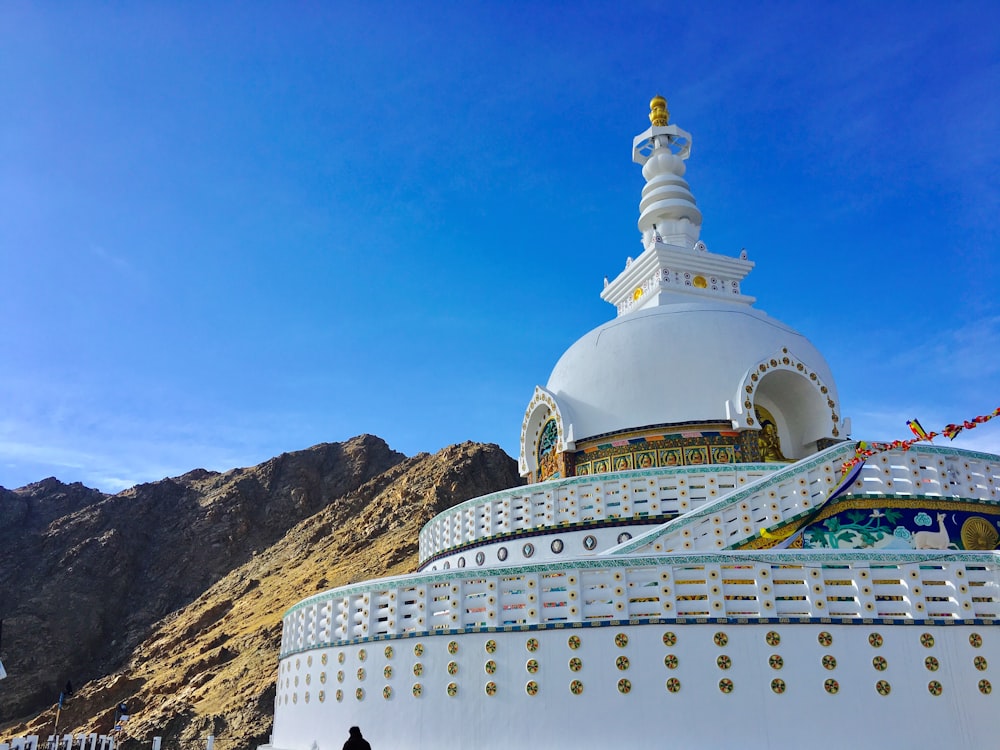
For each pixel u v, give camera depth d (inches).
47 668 2719.0
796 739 648.4
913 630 677.3
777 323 1246.3
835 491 847.1
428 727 724.0
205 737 1716.3
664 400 1131.9
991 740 651.5
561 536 1013.2
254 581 2928.2
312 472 3865.7
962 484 871.1
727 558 703.1
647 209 1514.5
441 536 1184.8
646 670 678.5
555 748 676.7
